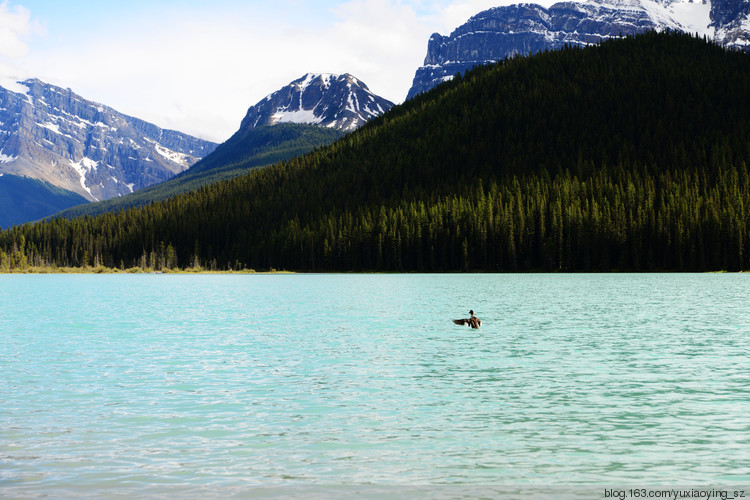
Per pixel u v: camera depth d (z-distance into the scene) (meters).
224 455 21.66
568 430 24.41
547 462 20.97
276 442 23.00
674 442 22.91
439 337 49.81
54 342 47.81
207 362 38.78
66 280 189.12
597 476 19.75
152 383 32.69
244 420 25.81
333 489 18.72
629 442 22.95
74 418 26.14
